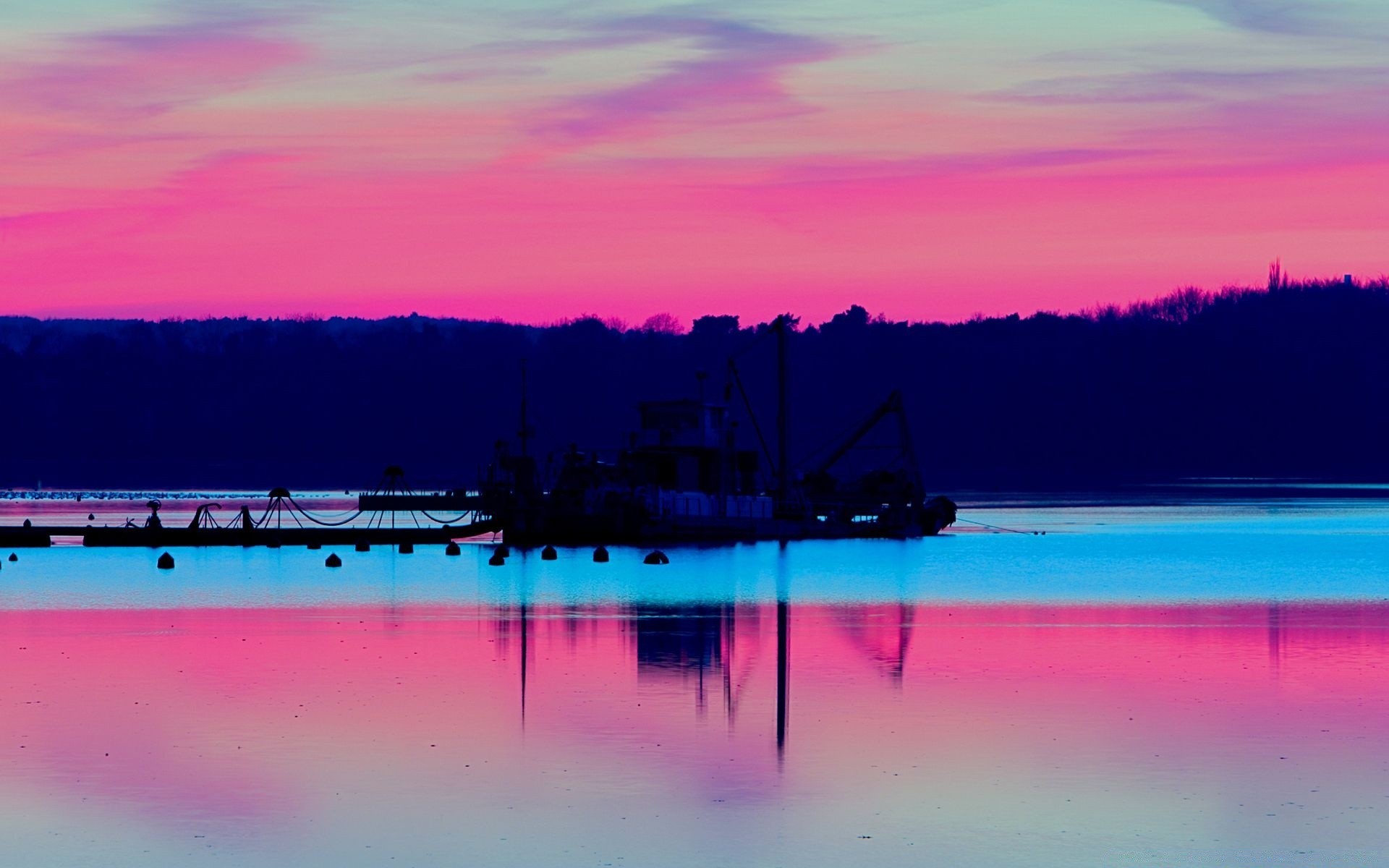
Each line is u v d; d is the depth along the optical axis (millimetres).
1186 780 181125
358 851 156375
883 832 162125
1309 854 155000
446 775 183625
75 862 153000
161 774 184000
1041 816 167375
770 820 166250
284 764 189125
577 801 173125
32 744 199500
